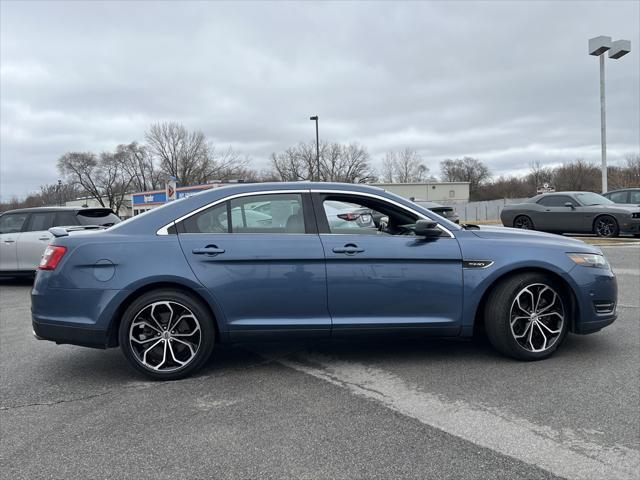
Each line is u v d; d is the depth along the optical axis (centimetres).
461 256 411
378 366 425
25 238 997
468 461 270
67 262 394
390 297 407
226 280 396
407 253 407
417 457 275
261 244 401
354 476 258
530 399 348
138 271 390
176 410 345
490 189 9438
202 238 402
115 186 8069
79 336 391
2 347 526
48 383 408
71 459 282
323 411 337
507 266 411
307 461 273
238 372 420
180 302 395
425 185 7400
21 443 302
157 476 262
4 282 1098
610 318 434
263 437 302
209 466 271
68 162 7869
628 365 411
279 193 419
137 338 399
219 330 402
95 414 343
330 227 414
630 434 296
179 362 404
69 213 1015
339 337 410
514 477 254
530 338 422
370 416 328
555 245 427
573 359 429
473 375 397
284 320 403
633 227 1401
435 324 411
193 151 7250
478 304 414
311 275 400
